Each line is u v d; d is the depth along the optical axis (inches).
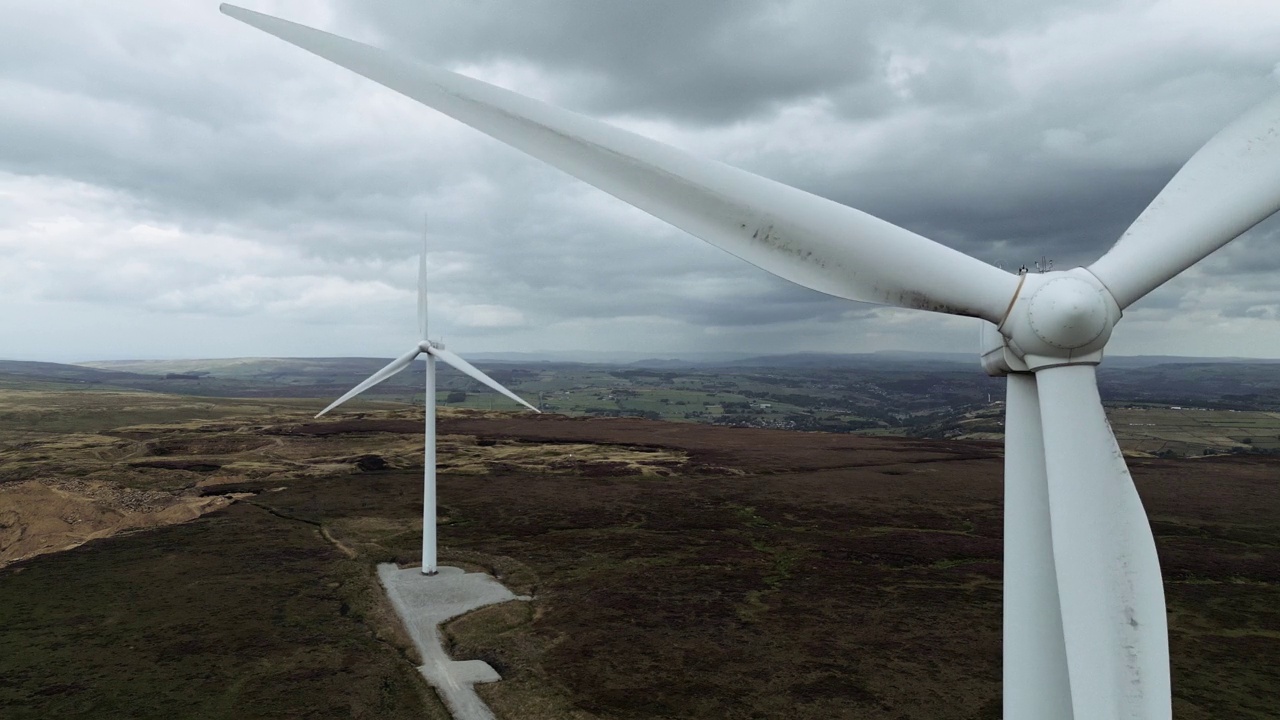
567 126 329.4
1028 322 309.9
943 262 319.6
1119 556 306.8
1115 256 321.4
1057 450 313.1
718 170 321.4
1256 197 324.2
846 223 320.2
